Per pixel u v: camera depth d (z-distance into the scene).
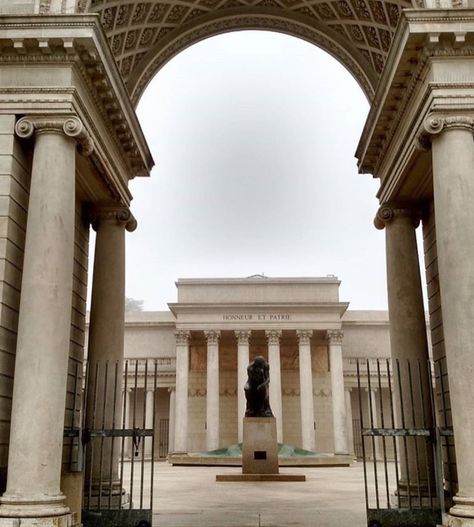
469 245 16.92
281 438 78.06
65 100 17.89
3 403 16.61
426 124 17.89
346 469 53.50
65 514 15.55
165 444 88.00
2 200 17.30
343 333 86.19
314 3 27.38
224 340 87.44
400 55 18.67
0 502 15.21
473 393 16.09
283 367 88.25
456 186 17.36
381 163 25.14
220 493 28.08
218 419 79.06
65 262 17.27
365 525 18.16
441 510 17.83
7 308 17.02
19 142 18.06
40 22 17.78
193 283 86.56
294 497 26.19
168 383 87.12
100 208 24.91
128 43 26.28
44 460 15.66
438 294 23.03
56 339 16.58
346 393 85.25
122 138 23.20
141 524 18.02
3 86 17.98
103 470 22.31
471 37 17.94
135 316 90.94
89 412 22.97
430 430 18.56
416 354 23.44
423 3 19.45
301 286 86.00
